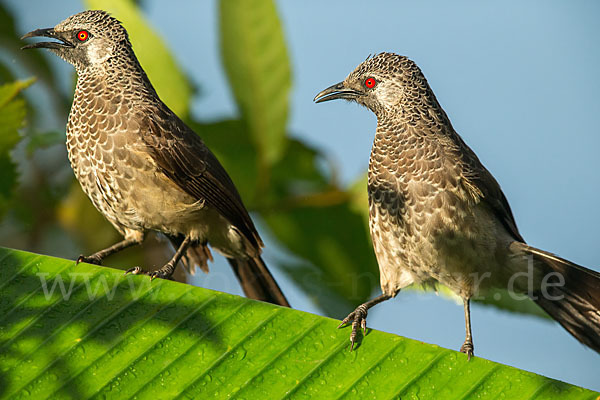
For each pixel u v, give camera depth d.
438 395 6.51
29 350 6.57
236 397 6.45
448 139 10.11
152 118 10.47
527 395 6.46
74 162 10.64
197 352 6.65
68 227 11.12
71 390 6.38
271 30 10.23
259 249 10.93
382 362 6.66
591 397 6.41
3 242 10.76
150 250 11.61
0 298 6.86
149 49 10.96
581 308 9.65
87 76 10.77
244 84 10.35
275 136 10.54
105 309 6.85
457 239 9.66
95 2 11.16
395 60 10.77
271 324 6.84
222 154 11.27
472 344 9.59
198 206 10.52
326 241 11.28
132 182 10.40
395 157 10.11
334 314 11.31
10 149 9.81
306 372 6.60
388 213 10.03
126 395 6.40
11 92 9.40
